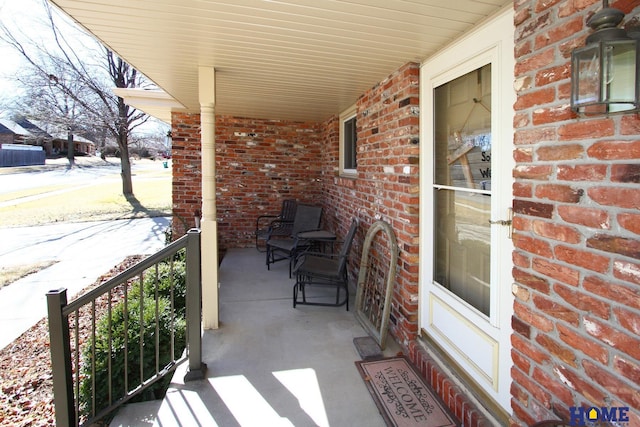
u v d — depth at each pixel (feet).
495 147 6.25
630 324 3.62
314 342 9.37
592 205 4.01
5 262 21.21
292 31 7.25
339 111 16.61
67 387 6.68
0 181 49.19
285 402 7.02
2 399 9.50
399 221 9.39
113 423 7.76
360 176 12.72
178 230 19.07
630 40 3.44
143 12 6.50
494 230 6.27
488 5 6.00
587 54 3.74
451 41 7.52
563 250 4.41
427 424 6.43
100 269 19.94
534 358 4.91
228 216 19.74
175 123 18.98
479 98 6.87
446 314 7.84
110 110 31.53
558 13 4.45
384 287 10.14
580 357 4.19
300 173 20.26
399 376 7.88
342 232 15.60
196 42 7.96
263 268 16.14
